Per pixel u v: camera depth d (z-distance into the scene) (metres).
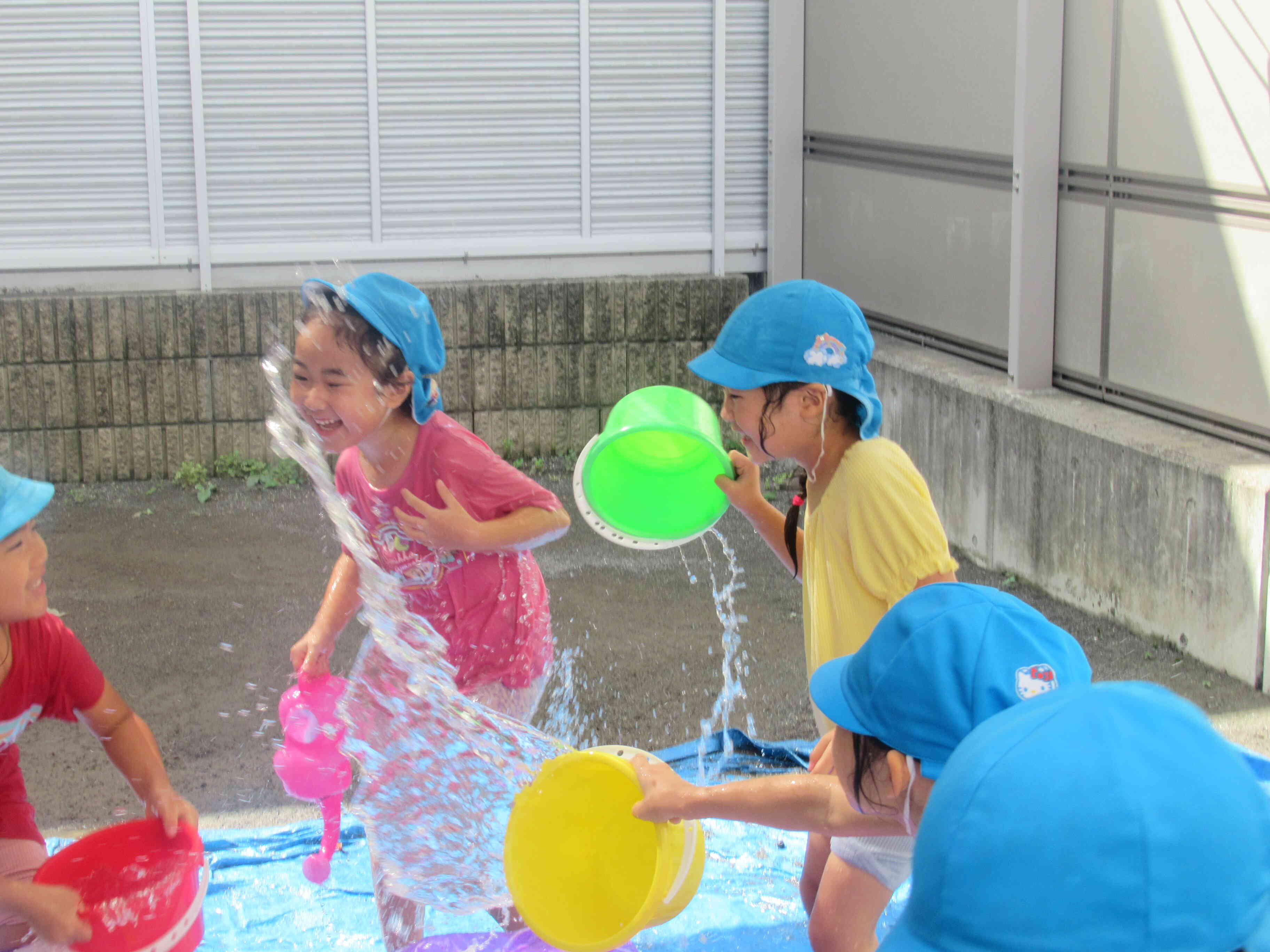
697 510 3.12
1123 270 5.72
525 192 8.02
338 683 3.05
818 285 2.70
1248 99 4.94
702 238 8.26
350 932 3.20
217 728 4.53
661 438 3.12
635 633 5.43
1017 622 1.92
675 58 8.00
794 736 4.49
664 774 2.27
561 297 7.83
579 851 2.39
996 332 6.60
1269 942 1.05
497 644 2.96
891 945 1.17
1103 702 1.13
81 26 7.37
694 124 8.11
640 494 3.10
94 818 3.89
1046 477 5.81
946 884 1.12
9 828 2.68
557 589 5.96
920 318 7.27
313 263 7.84
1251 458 4.95
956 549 6.57
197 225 7.69
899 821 2.15
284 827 3.75
